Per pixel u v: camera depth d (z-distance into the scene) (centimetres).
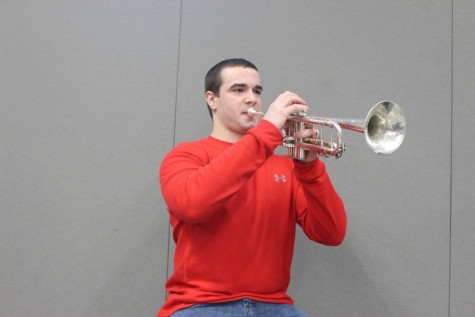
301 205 180
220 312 156
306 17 224
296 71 222
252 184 172
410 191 221
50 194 217
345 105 221
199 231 165
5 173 217
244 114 178
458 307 218
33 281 215
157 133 219
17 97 219
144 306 216
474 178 221
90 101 220
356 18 224
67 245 216
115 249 217
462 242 219
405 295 218
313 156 167
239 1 224
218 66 185
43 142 218
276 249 170
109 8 222
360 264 219
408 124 222
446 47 224
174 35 222
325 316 218
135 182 218
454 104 223
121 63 221
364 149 221
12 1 221
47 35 221
